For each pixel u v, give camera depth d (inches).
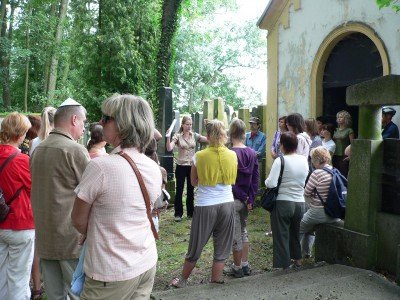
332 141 291.4
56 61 837.8
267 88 369.4
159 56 432.5
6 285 151.1
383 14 261.6
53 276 132.5
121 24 496.7
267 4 352.5
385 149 172.2
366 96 173.0
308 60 321.1
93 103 504.1
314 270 170.2
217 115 386.6
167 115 349.7
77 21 530.0
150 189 89.5
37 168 128.1
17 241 147.4
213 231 175.9
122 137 88.6
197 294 151.8
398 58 254.7
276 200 186.9
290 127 244.5
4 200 142.5
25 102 863.1
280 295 141.3
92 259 84.7
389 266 167.6
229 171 169.3
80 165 128.6
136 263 85.9
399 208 166.7
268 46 364.5
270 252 233.8
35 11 901.2
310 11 316.8
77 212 85.5
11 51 817.5
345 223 183.2
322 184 190.9
